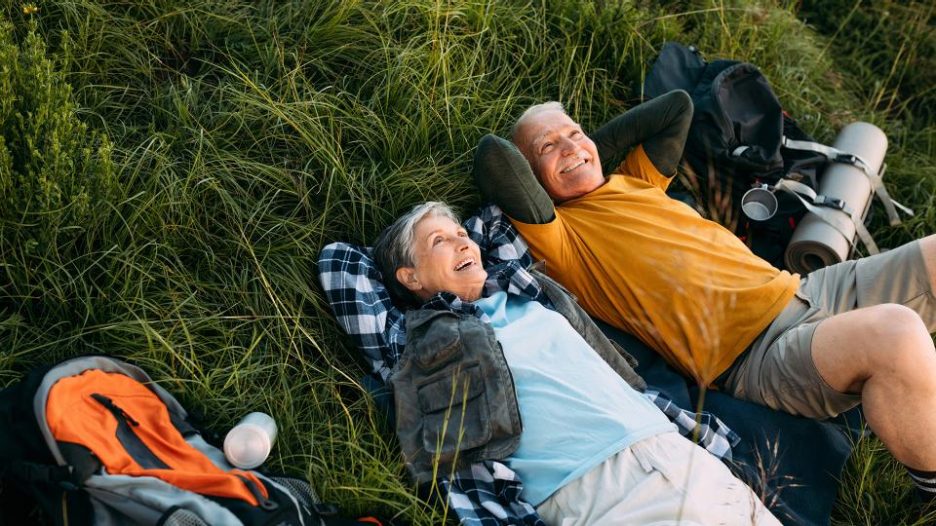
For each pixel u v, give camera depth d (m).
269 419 2.32
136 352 2.36
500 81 3.46
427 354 2.39
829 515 2.46
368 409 2.45
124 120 2.85
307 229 2.79
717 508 2.10
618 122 3.25
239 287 2.63
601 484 2.14
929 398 2.27
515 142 3.20
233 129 2.91
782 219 3.32
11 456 1.84
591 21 3.70
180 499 1.85
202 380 2.39
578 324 2.67
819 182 3.48
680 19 4.05
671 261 2.79
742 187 3.38
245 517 1.88
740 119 3.42
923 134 4.16
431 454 2.30
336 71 3.25
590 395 2.30
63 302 2.36
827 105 4.11
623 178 3.18
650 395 2.56
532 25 3.63
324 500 2.25
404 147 3.10
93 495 1.81
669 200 3.08
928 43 4.43
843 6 4.60
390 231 2.79
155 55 3.01
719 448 2.51
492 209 2.96
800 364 2.52
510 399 2.32
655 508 2.06
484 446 2.29
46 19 2.87
